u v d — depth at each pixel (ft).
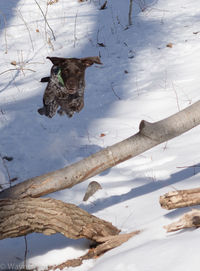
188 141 20.04
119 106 26.02
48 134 23.39
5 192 12.57
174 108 24.17
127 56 32.71
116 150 12.82
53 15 41.73
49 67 33.14
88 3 43.32
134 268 9.27
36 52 35.86
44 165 20.61
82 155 21.12
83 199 15.93
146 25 37.17
